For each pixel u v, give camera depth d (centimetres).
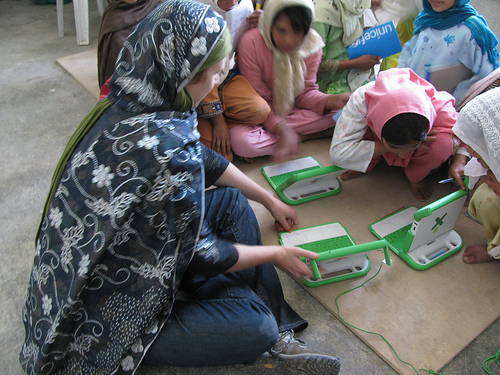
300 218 149
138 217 78
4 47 277
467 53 168
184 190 80
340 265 128
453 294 123
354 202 156
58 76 244
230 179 124
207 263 92
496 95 105
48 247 82
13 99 222
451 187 160
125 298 83
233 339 94
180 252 85
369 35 186
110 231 76
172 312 95
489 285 125
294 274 112
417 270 130
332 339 114
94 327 84
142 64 80
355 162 150
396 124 128
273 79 171
